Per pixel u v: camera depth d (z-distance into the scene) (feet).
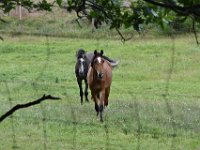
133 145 42.47
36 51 111.96
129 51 111.34
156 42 116.78
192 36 114.32
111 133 46.03
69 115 51.90
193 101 65.87
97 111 53.83
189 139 44.70
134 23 11.41
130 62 103.81
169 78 82.48
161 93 74.90
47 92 73.05
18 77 89.92
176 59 104.63
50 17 120.67
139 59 106.01
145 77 92.38
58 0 12.36
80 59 67.21
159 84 83.56
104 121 50.72
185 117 51.55
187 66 100.12
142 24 11.41
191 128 47.98
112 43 116.26
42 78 88.17
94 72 55.67
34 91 73.46
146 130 46.68
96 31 116.37
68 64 102.94
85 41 116.37
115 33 116.98
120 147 41.96
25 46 114.62
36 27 117.80
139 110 54.39
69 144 42.50
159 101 63.82
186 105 60.29
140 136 44.93
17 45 114.73
